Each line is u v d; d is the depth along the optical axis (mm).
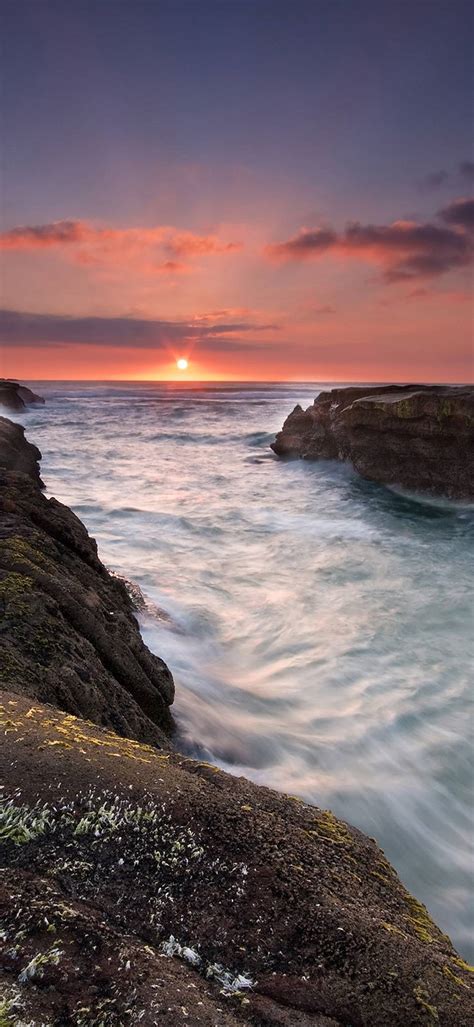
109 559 16516
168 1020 2139
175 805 3443
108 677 6777
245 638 11969
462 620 13164
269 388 180125
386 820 7184
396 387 30250
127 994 2213
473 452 23656
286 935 2736
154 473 32938
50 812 3215
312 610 13578
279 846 3355
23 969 2242
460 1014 2529
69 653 6297
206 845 3191
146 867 2979
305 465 33719
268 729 8656
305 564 17172
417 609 13789
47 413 73500
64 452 40719
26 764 3568
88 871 2889
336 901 3031
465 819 7332
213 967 2504
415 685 10227
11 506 10219
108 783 3521
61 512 11891
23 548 8273
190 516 22406
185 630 11742
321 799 7320
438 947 3068
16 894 2621
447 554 18375
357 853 3742
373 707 9492
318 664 10938
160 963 2428
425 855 6801
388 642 11945
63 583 7863
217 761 7574
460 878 6531
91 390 159125
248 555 17891
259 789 4188
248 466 35688
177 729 7855
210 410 78938
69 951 2361
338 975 2576
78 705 5738
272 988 2457
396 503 25547
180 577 15336
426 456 25266
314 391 151000
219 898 2873
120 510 22688
